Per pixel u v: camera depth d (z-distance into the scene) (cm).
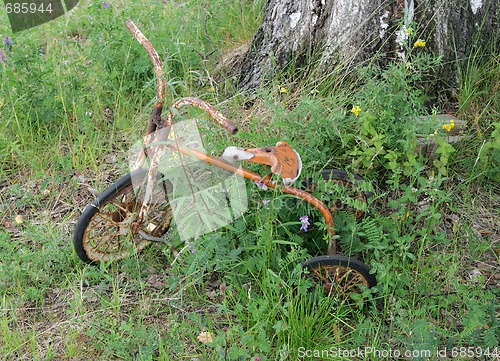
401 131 403
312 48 481
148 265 376
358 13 458
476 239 390
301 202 357
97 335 330
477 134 448
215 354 316
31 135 456
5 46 471
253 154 333
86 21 604
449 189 420
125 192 349
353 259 326
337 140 411
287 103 444
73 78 497
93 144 461
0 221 411
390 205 361
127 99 505
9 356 322
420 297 346
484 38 488
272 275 330
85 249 359
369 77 422
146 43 335
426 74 451
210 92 474
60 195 430
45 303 354
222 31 580
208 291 358
